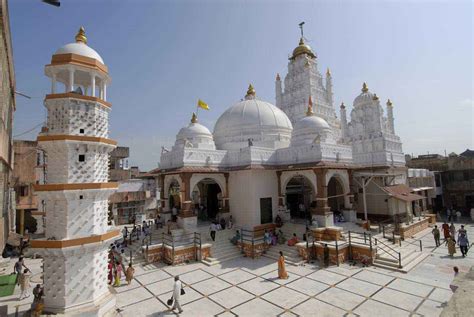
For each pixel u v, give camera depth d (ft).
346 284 46.44
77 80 42.29
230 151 80.18
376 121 107.45
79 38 39.60
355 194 95.40
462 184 126.41
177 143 92.84
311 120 84.43
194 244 62.59
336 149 75.82
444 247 67.41
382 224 74.54
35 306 32.83
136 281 50.52
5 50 56.18
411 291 42.68
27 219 95.09
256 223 72.13
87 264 34.96
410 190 85.92
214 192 93.66
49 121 36.47
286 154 78.18
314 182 71.15
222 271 54.95
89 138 36.04
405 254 57.82
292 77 127.44
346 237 64.80
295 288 45.47
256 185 73.82
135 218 121.60
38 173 93.86
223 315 37.29
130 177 147.84
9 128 75.20
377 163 92.32
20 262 49.52
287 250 63.57
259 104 98.99
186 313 38.04
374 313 36.42
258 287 46.37
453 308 11.15
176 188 90.07
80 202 35.50
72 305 33.40
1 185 59.21
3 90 55.67
